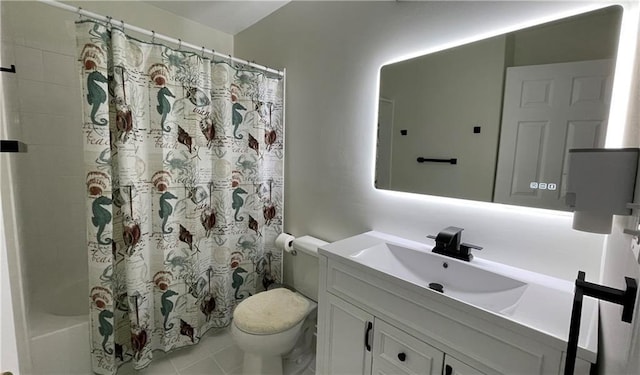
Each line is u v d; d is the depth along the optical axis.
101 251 1.41
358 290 1.21
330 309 1.33
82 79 1.33
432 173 1.37
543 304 0.88
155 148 1.60
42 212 1.81
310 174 1.98
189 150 1.70
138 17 2.04
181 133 1.67
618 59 0.91
